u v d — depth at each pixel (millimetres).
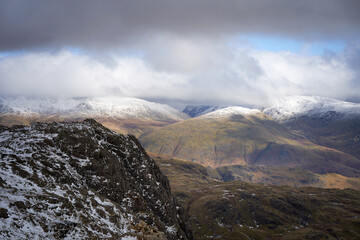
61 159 90438
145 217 100500
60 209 66625
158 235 83125
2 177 65375
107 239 67812
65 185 79750
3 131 99500
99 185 95188
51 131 100688
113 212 82875
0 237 49812
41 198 65250
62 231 61125
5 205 57438
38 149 87562
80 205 73562
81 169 94375
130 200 103188
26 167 75125
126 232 77250
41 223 59188
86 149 103812
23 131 99125
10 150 81375
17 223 54938
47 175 77500
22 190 64750
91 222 70500
